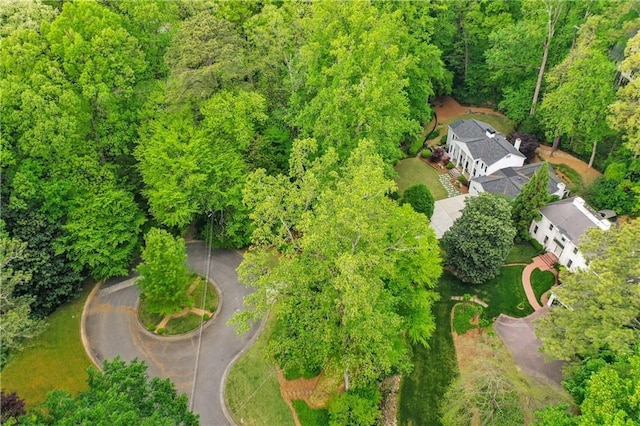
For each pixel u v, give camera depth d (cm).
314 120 4081
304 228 2650
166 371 3434
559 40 5491
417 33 5222
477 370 3039
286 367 2939
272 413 3172
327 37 4169
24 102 3269
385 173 4125
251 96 4084
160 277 3500
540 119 5688
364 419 2922
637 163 4494
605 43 4762
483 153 5131
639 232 3017
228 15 5016
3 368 3319
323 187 3188
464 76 6662
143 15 4009
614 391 2298
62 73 3528
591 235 3262
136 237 3997
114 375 2436
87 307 3866
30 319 3372
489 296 4050
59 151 3516
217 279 4150
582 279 3111
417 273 3319
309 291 2803
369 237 2673
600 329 2808
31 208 3541
